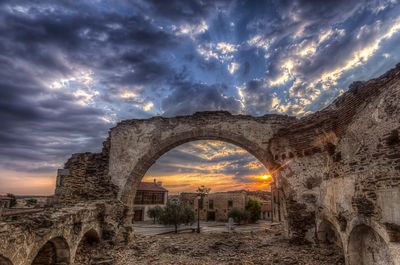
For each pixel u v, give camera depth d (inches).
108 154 594.9
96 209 445.4
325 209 399.9
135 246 464.1
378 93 270.8
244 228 1222.9
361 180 283.1
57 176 569.6
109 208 492.7
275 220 1228.5
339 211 341.1
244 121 585.9
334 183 362.3
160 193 1763.0
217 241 491.8
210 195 1910.7
